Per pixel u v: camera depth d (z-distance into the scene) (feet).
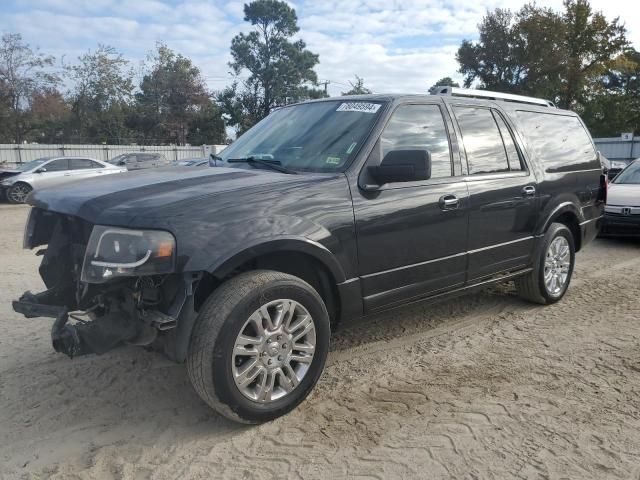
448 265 13.46
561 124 18.19
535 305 17.78
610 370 12.76
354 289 11.53
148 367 13.17
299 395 10.69
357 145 12.00
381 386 12.08
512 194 15.06
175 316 9.42
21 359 13.69
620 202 28.02
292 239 10.28
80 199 10.55
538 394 11.60
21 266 24.04
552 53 122.31
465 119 14.44
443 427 10.33
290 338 10.44
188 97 159.02
